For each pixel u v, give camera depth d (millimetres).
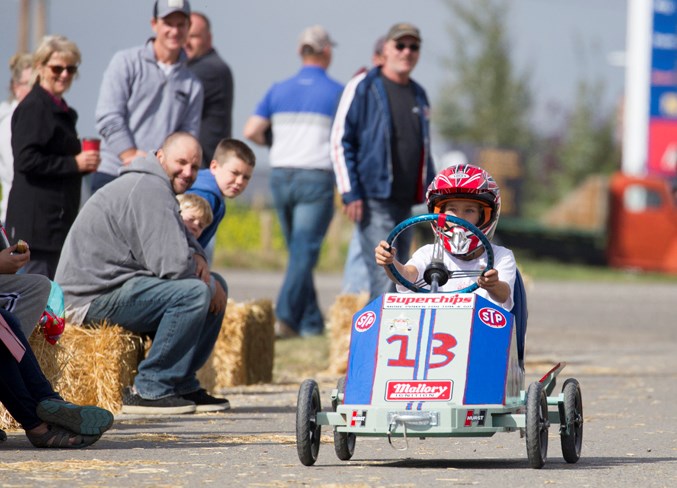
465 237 19797
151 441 20562
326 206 41531
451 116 178125
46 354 22234
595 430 23062
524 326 20016
